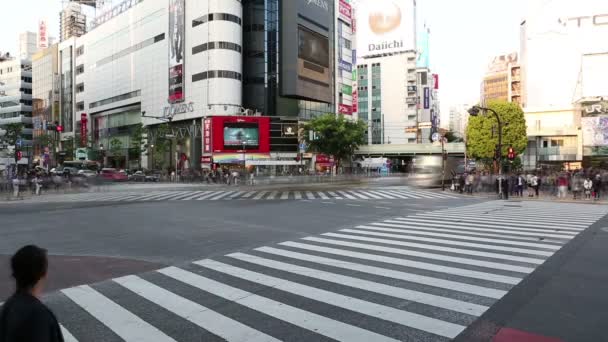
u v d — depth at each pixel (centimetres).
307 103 6756
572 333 444
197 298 576
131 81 7238
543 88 6550
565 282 636
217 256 849
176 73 6206
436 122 11781
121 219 1450
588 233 1102
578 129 5047
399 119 10662
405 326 467
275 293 594
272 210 1731
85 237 1089
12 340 206
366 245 948
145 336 446
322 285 632
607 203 2067
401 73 10662
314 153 6444
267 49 6238
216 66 5728
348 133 5638
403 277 671
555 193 2656
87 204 2053
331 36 7225
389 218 1452
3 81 11175
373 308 527
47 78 9662
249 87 6247
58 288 631
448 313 507
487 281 643
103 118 8206
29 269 223
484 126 4938
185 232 1160
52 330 218
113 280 675
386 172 7188
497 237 1043
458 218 1445
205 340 434
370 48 11112
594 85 4956
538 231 1138
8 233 1161
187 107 6053
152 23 6738
